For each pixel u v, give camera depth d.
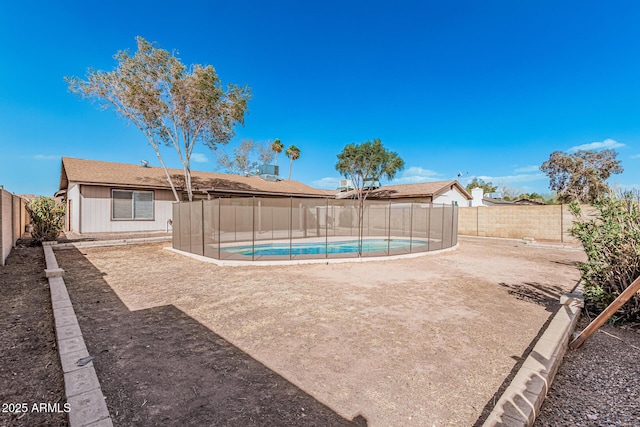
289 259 8.27
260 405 2.12
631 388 2.42
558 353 2.77
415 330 3.56
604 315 2.98
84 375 2.30
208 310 4.26
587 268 4.29
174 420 1.94
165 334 3.40
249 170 34.59
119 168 16.48
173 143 14.91
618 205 4.16
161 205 15.73
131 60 13.19
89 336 3.31
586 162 24.88
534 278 6.58
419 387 2.36
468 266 8.07
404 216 15.53
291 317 3.99
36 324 3.57
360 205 14.34
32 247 10.03
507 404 2.01
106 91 13.20
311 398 2.21
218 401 2.16
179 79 13.73
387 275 6.81
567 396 2.33
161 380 2.43
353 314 4.12
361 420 1.97
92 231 13.82
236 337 3.34
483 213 17.28
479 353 2.96
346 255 9.07
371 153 21.42
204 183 17.61
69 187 16.42
